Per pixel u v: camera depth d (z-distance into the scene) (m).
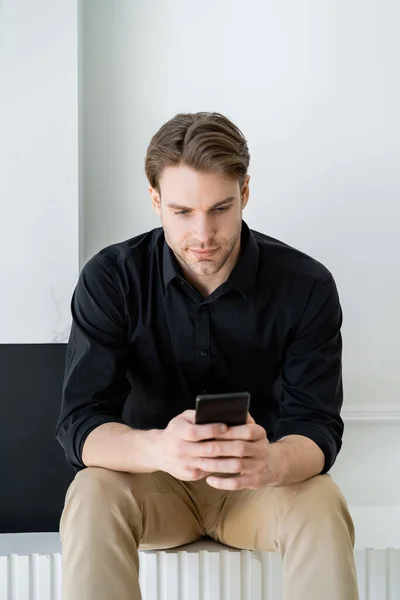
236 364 1.63
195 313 1.59
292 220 2.03
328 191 2.03
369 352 2.07
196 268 1.42
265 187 2.02
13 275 1.84
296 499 1.38
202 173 1.34
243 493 1.53
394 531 1.90
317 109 2.01
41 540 1.85
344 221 2.04
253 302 1.59
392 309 2.07
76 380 1.55
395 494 2.05
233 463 1.29
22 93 1.80
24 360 1.87
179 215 1.38
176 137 1.35
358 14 1.99
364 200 2.04
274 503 1.42
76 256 1.85
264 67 1.99
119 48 1.96
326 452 1.48
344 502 1.41
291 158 2.02
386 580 1.83
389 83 2.01
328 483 1.42
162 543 1.56
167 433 1.31
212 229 1.38
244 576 1.66
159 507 1.50
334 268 2.05
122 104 1.98
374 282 2.06
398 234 2.05
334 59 2.00
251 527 1.49
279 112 2.00
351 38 1.99
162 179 1.39
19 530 1.92
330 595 1.27
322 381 1.59
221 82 1.99
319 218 2.04
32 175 1.82
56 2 1.79
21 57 1.80
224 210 1.38
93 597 1.25
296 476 1.38
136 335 1.61
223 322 1.60
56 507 1.92
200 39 1.97
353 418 2.03
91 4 1.95
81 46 1.94
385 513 1.96
